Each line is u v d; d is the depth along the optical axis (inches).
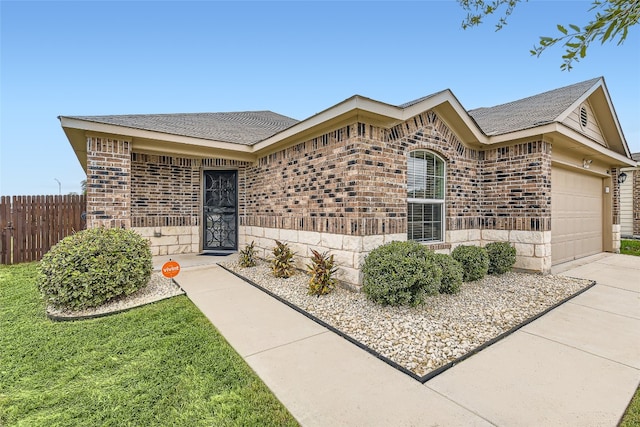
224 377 112.5
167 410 94.7
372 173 214.1
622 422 89.6
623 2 63.8
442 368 118.0
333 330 153.6
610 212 409.1
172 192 367.2
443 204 273.6
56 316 166.9
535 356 129.1
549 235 270.7
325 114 215.3
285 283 237.0
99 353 129.2
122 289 189.0
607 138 390.9
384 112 203.0
